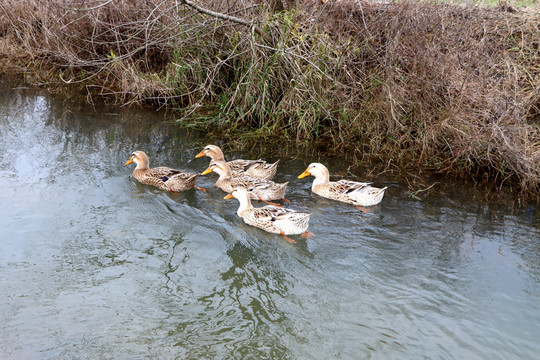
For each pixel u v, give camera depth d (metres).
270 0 14.26
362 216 9.64
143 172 10.91
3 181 10.38
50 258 8.02
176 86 15.52
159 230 9.07
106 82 17.30
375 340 6.45
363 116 13.15
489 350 6.29
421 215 9.73
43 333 6.39
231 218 9.66
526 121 11.66
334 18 14.50
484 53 12.41
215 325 6.69
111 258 8.12
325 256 8.30
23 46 19.27
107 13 16.94
